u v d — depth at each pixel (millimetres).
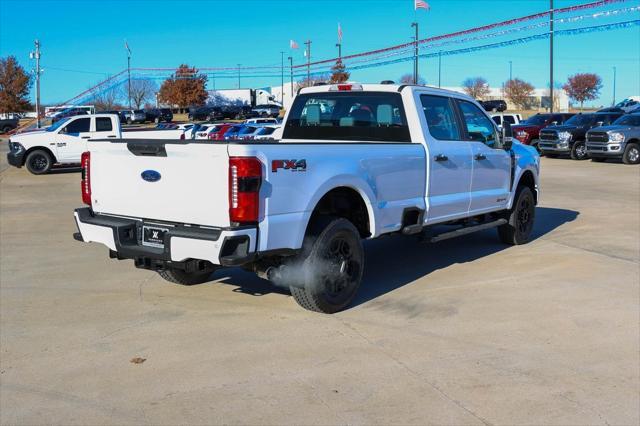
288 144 5047
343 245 5664
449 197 6949
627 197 13719
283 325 5355
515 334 5102
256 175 4742
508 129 7949
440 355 4664
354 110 7012
